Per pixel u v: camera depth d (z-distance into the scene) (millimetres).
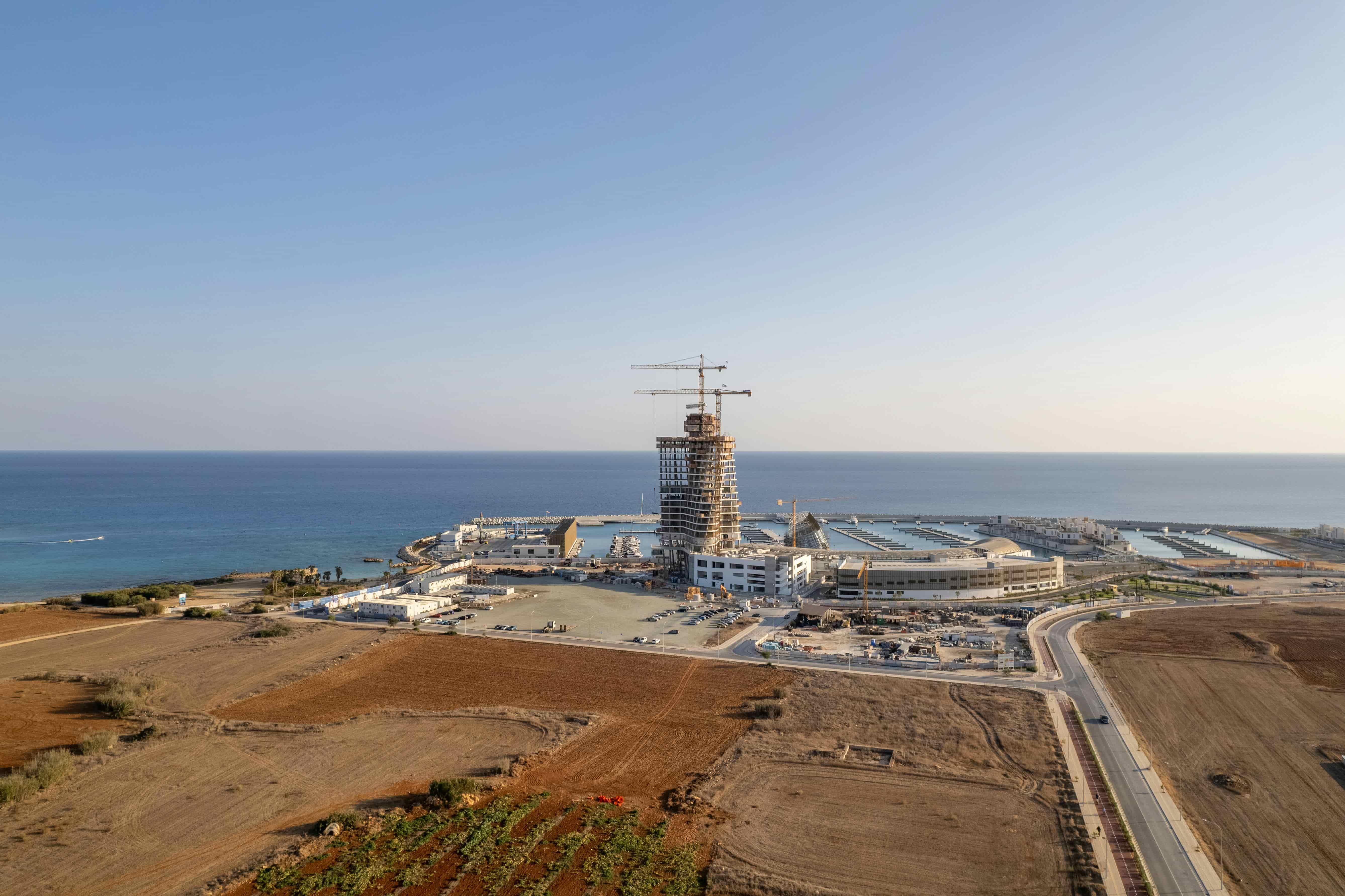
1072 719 112312
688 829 79812
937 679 132500
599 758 98750
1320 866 73875
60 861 73250
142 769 94562
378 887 68812
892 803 85938
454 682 132250
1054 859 74438
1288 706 117875
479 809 83438
